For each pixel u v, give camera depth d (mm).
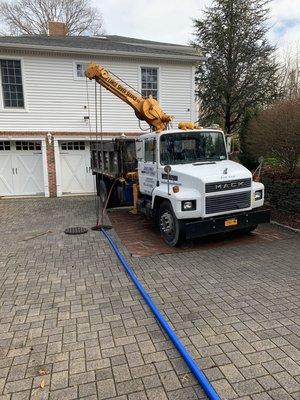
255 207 7176
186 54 15844
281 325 3859
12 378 3158
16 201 14062
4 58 13828
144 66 15398
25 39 15023
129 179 9711
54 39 16219
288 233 7871
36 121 14516
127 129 15516
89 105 14969
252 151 10562
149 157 8047
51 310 4441
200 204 6512
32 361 3395
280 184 9133
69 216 10734
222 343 3553
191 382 3020
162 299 4637
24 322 4152
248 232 7926
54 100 14570
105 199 11555
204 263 6043
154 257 6461
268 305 4352
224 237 7688
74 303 4625
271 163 10250
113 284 5238
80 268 5996
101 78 9203
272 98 20688
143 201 8539
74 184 15586
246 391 2873
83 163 15539
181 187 6898
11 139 14336
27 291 5066
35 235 8422
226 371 3121
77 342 3691
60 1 36094
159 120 8602
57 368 3279
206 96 22734
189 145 7672
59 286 5219
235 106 22734
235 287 4949
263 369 3131
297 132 8297
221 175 6645
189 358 3264
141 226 9023
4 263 6387
